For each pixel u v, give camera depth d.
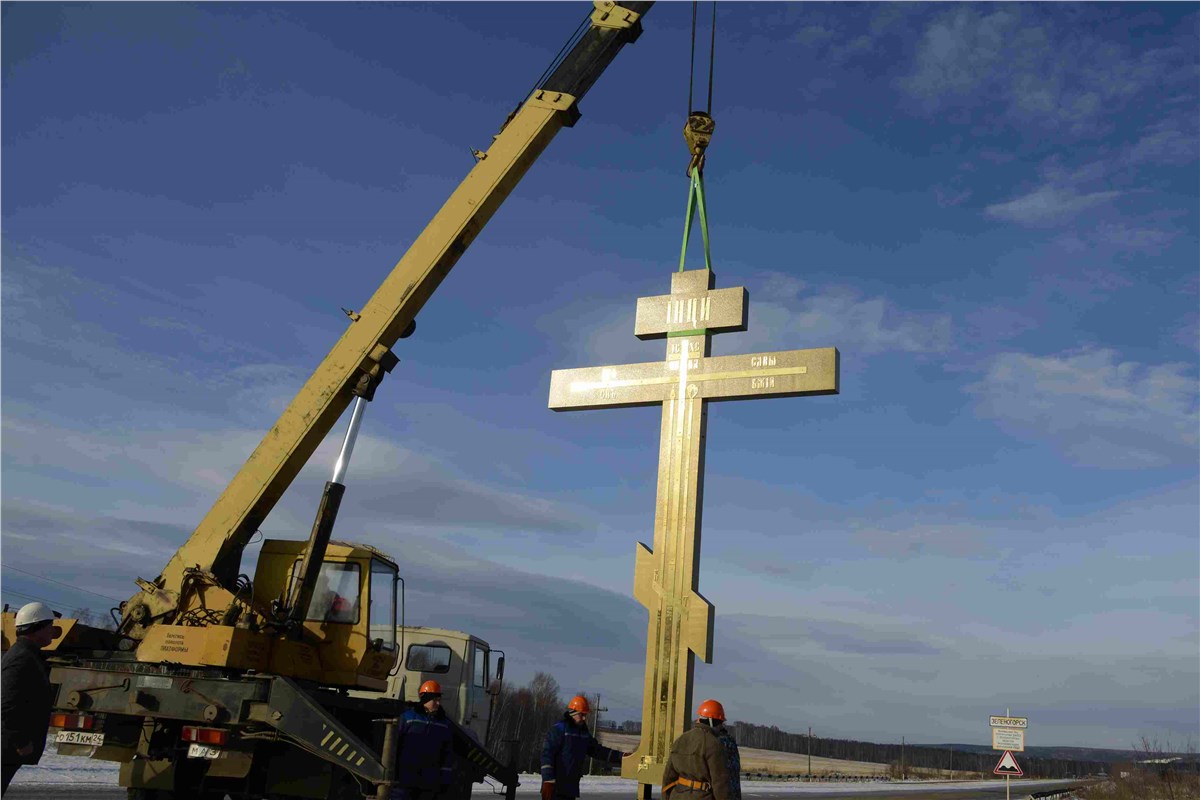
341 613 12.23
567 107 13.35
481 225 13.16
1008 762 29.34
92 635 11.67
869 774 97.56
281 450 12.30
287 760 10.88
